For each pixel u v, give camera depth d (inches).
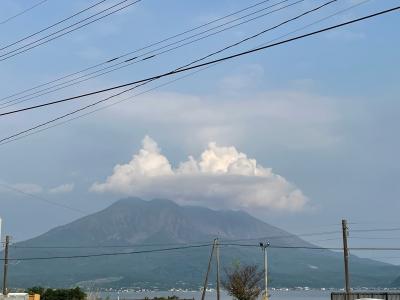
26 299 2741.1
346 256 2356.1
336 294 2098.9
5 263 3157.0
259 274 3230.8
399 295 1996.8
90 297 3804.1
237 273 3196.4
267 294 3225.9
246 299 3110.2
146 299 4552.2
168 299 4539.9
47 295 3464.6
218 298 3223.4
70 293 3518.7
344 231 2384.4
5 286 3115.2
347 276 2333.9
